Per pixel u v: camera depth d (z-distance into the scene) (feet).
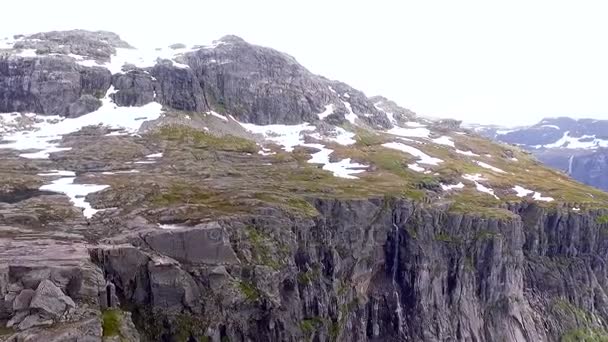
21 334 191.83
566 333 510.17
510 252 483.10
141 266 275.80
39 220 314.14
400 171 574.56
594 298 552.00
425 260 438.40
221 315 290.56
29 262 227.20
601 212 575.79
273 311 310.04
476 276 469.16
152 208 348.79
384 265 447.01
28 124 581.94
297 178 499.51
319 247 378.32
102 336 206.08
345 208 417.49
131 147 527.81
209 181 443.73
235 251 319.47
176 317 278.87
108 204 356.79
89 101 617.62
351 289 407.44
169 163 494.59
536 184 641.40
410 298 436.76
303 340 327.88
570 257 561.84
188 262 296.30
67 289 221.05
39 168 451.53
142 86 646.33
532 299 524.11
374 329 424.87
